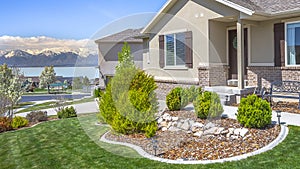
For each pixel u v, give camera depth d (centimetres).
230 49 1481
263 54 1316
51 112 1617
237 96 1211
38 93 3059
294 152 602
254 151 624
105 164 599
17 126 1197
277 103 1169
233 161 571
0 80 1745
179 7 1468
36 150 760
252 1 1412
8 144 861
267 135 721
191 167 552
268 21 1282
